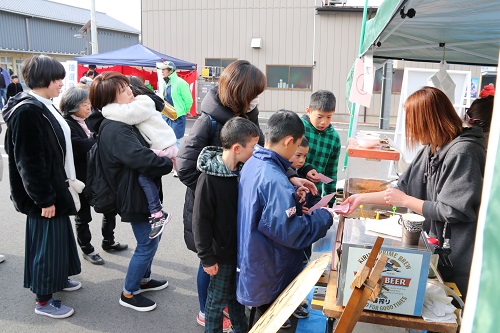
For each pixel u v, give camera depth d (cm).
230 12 1572
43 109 264
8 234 438
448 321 147
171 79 721
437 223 193
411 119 192
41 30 3297
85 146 333
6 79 1639
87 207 366
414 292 148
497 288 53
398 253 146
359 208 222
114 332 277
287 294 167
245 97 223
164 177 692
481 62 491
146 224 284
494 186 56
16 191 271
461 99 687
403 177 226
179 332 279
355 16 1473
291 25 1533
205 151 218
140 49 1041
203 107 237
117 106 265
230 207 216
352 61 1509
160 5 1627
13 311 297
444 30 312
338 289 153
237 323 246
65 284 293
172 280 352
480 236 58
